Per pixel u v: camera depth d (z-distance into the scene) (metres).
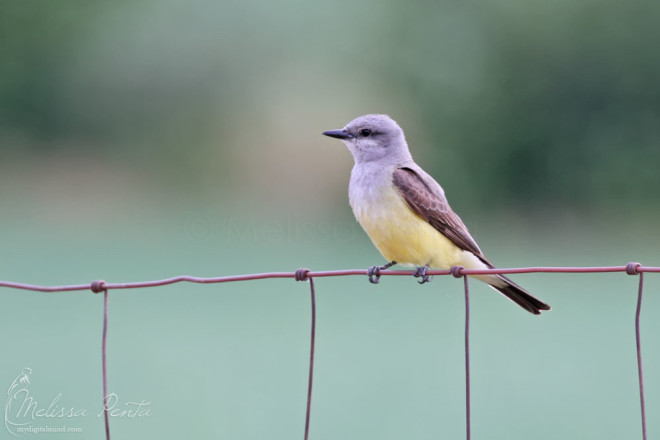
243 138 20.05
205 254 14.69
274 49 20.12
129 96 20.53
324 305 12.10
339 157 19.14
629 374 9.30
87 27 20.58
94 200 19.19
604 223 19.55
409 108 20.28
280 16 20.06
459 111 20.23
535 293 12.95
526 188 20.27
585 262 15.20
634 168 19.70
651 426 8.14
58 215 18.17
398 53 20.25
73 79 20.69
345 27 20.22
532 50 19.97
